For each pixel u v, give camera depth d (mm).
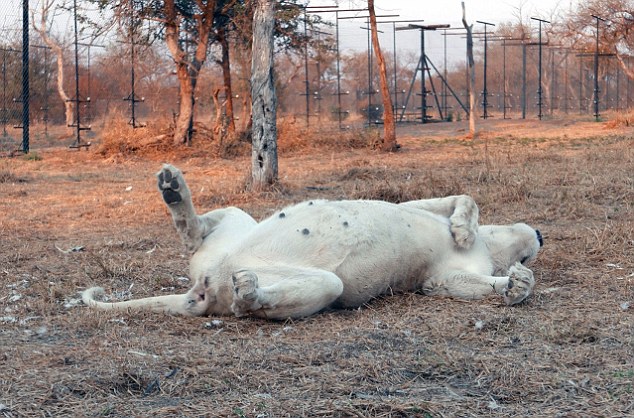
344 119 41188
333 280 5684
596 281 6828
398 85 59500
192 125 24625
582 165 16094
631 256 7711
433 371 4699
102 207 12625
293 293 5559
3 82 33156
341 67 53625
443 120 40625
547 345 5164
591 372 4676
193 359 4855
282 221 5934
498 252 6715
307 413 4070
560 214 10547
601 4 40188
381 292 6176
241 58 27203
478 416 4066
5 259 8375
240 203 12820
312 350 5016
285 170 18609
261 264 5754
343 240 5863
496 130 31453
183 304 5953
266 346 5133
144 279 7410
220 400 4293
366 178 15727
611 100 54875
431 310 5941
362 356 4914
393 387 4469
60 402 4258
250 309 5535
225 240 6039
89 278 7418
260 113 13812
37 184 16562
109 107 38031
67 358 4910
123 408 4199
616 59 44219
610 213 10523
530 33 50375
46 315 6082
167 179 5828
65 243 9469
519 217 10445
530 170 15234
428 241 6312
